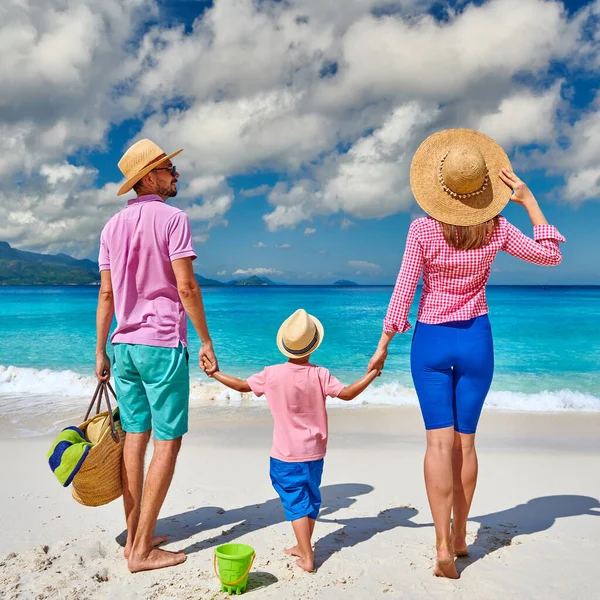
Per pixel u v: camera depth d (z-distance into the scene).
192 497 4.46
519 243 3.13
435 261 3.07
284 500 3.25
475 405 3.15
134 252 3.29
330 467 5.37
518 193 3.20
